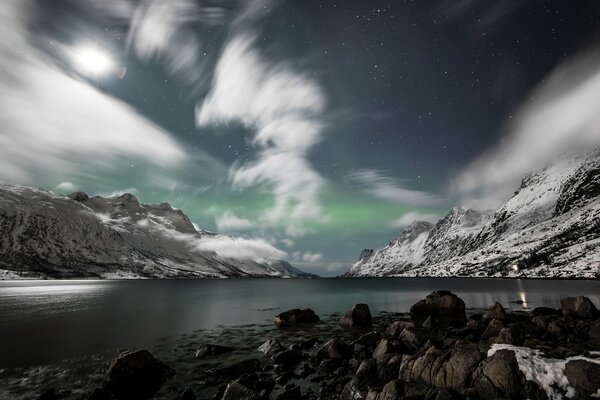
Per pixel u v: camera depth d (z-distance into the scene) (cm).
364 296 9200
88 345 3077
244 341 3212
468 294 8738
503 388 1338
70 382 2058
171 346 3022
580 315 3559
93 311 5791
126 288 14225
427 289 12206
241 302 7662
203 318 4919
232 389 1627
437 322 3847
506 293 8906
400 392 1444
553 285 11988
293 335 3469
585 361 1295
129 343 3158
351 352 2414
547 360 1399
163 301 7975
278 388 1861
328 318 4734
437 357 1633
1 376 2167
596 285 11431
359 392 1639
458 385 1456
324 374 2084
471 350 1562
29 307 6328
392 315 4916
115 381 1873
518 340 1889
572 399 1222
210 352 2684
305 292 11481
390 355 1966
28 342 3203
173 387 1925
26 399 1809
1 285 15738
